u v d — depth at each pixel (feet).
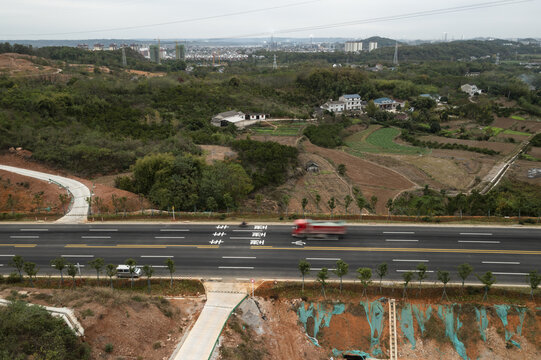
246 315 120.67
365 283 123.03
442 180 286.25
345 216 183.01
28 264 125.90
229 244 159.63
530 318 117.08
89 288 119.34
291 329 119.65
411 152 361.30
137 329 103.30
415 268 140.05
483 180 286.25
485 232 165.58
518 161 332.19
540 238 159.53
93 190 207.00
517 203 204.03
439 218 178.91
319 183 267.59
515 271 137.08
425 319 118.83
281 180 261.24
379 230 169.68
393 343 115.65
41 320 92.02
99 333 97.35
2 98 295.48
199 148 289.33
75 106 313.94
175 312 118.21
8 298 107.65
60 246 158.10
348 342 116.78
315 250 153.79
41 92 326.65
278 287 130.62
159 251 154.51
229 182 211.41
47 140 254.47
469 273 124.98
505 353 112.16
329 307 122.72
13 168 225.76
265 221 181.06
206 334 108.47
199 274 139.44
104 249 155.94
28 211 187.93
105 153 245.45
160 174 207.10
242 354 104.17
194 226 175.94
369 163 318.45
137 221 180.65
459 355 112.88
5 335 86.79
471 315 118.62
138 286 133.28
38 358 84.12
